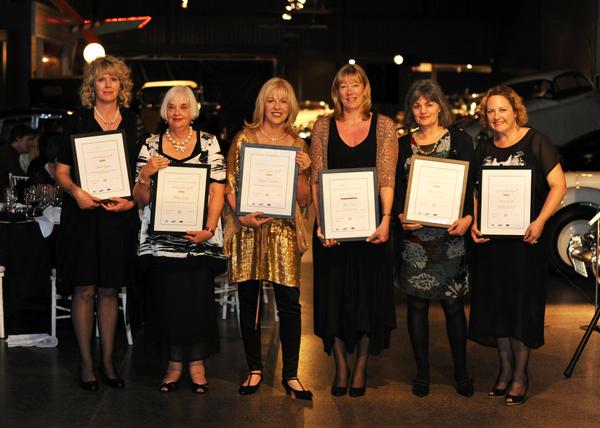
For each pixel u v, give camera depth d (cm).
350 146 562
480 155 580
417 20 3325
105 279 574
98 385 590
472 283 578
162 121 599
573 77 1836
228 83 2261
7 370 631
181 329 574
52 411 540
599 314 619
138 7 3250
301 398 566
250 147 559
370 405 555
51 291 743
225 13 3281
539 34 2864
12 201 759
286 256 566
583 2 2283
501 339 575
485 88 3162
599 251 687
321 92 3325
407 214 557
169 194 560
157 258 573
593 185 1009
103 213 574
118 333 752
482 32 3322
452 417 532
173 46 3275
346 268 565
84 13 3206
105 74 572
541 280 566
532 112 1784
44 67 2697
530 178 557
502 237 558
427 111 564
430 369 639
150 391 583
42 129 1483
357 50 3325
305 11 3078
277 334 752
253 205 559
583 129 1788
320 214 554
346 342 575
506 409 548
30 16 2580
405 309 852
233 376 620
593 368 639
